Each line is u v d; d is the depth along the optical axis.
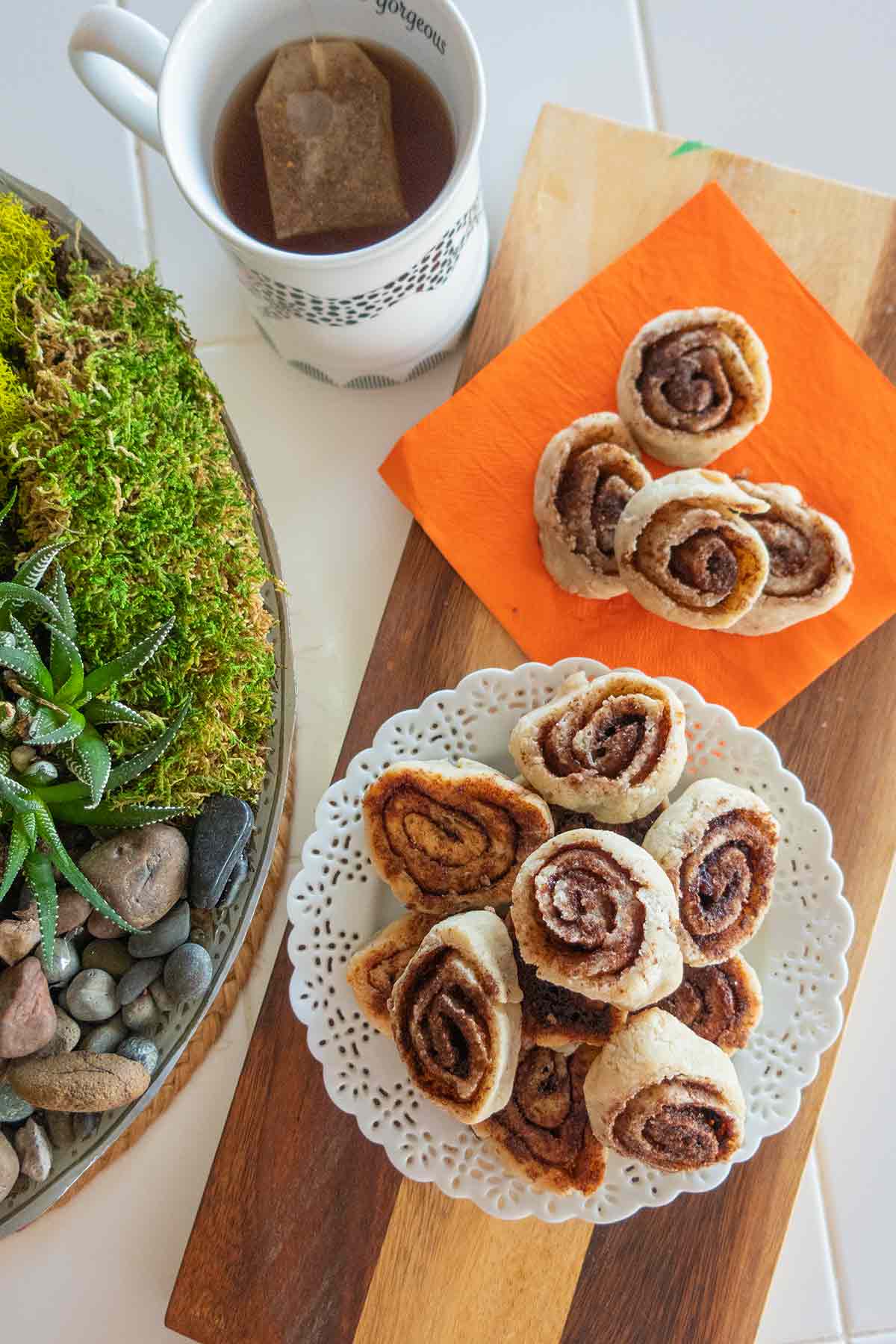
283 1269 0.58
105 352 0.53
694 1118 0.53
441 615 0.60
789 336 0.60
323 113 0.53
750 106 0.63
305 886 0.57
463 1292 0.58
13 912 0.53
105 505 0.52
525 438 0.61
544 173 0.62
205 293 0.63
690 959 0.54
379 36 0.53
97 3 0.63
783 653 0.59
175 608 0.53
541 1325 0.58
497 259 0.62
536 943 0.53
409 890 0.56
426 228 0.51
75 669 0.51
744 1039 0.55
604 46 0.64
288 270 0.51
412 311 0.56
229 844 0.54
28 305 0.54
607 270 0.61
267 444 0.63
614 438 0.59
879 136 0.63
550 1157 0.55
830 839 0.56
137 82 0.53
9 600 0.50
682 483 0.57
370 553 0.62
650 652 0.60
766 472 0.60
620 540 0.58
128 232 0.63
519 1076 0.55
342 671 0.62
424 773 0.55
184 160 0.51
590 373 0.61
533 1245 0.58
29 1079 0.53
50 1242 0.60
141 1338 0.60
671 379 0.59
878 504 0.60
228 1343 0.58
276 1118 0.59
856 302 0.61
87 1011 0.54
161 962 0.55
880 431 0.60
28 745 0.51
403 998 0.54
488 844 0.56
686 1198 0.58
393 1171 0.58
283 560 0.63
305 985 0.56
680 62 0.63
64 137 0.63
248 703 0.56
